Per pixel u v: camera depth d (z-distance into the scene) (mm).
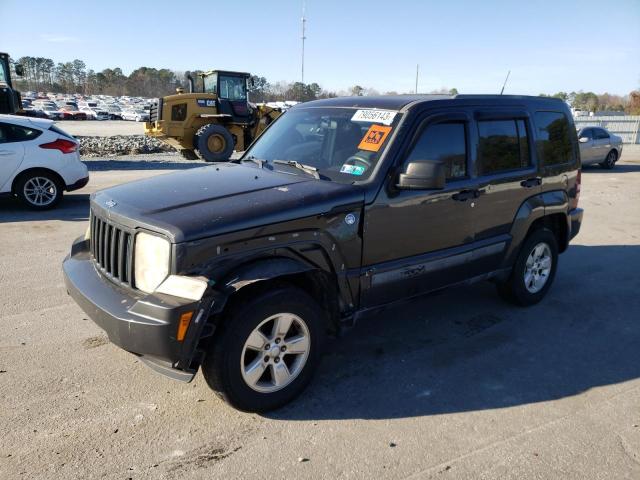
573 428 3367
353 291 3814
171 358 3020
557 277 6449
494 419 3449
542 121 5234
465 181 4391
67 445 3062
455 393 3762
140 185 3969
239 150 20547
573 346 4566
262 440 3170
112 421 3305
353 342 4543
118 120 63875
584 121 35188
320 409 3523
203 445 3105
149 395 3613
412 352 4379
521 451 3121
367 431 3287
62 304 5113
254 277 3137
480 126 4551
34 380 3748
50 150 9562
